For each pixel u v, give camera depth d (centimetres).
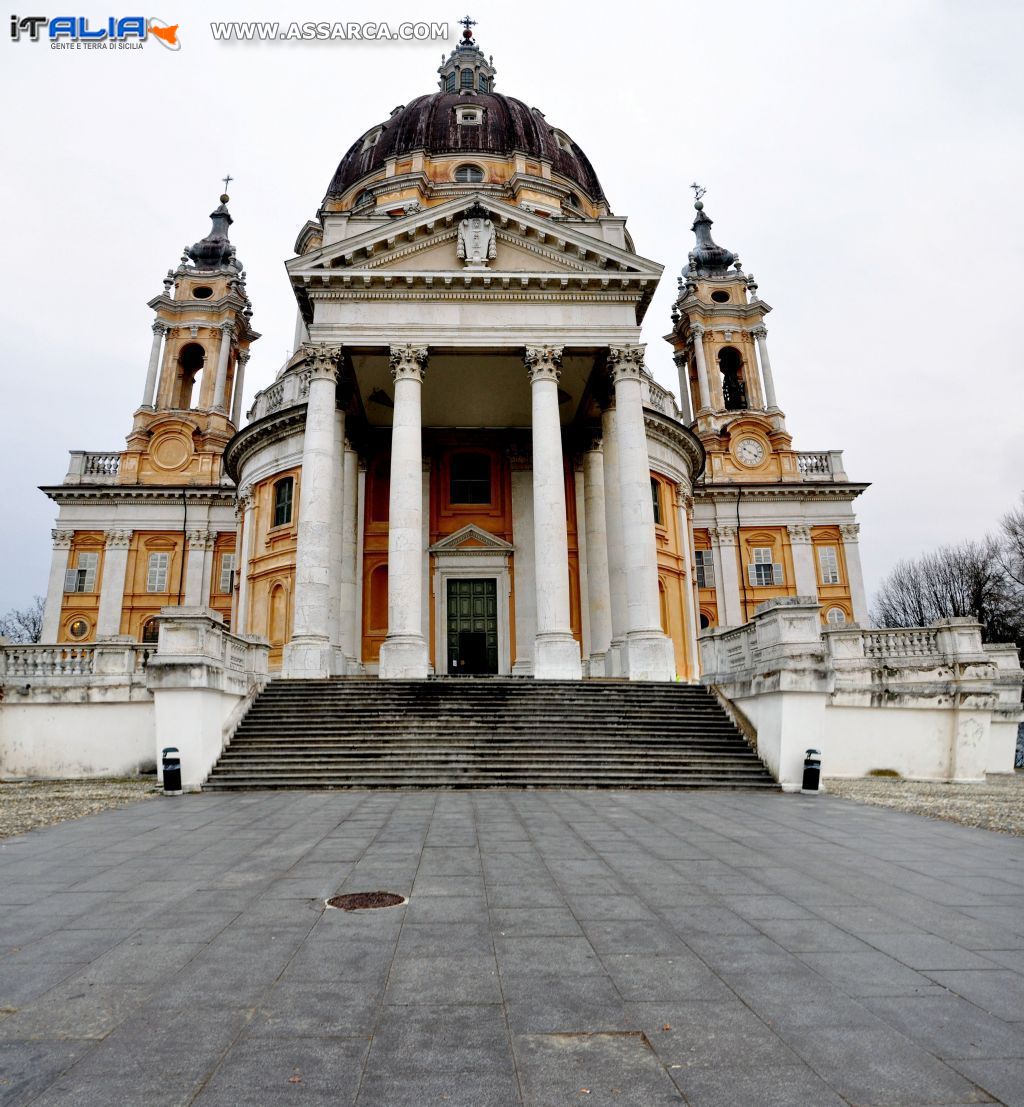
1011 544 4431
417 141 3819
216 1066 333
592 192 4166
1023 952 488
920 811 1137
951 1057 344
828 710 1697
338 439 2512
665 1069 332
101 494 4303
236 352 4909
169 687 1407
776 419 4625
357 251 2353
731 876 689
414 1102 304
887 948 493
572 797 1263
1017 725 2195
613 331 2369
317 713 1678
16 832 931
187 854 787
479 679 1920
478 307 2362
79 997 411
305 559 2150
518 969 453
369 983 430
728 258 5116
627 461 2270
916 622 5334
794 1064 337
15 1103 300
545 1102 304
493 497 3008
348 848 816
